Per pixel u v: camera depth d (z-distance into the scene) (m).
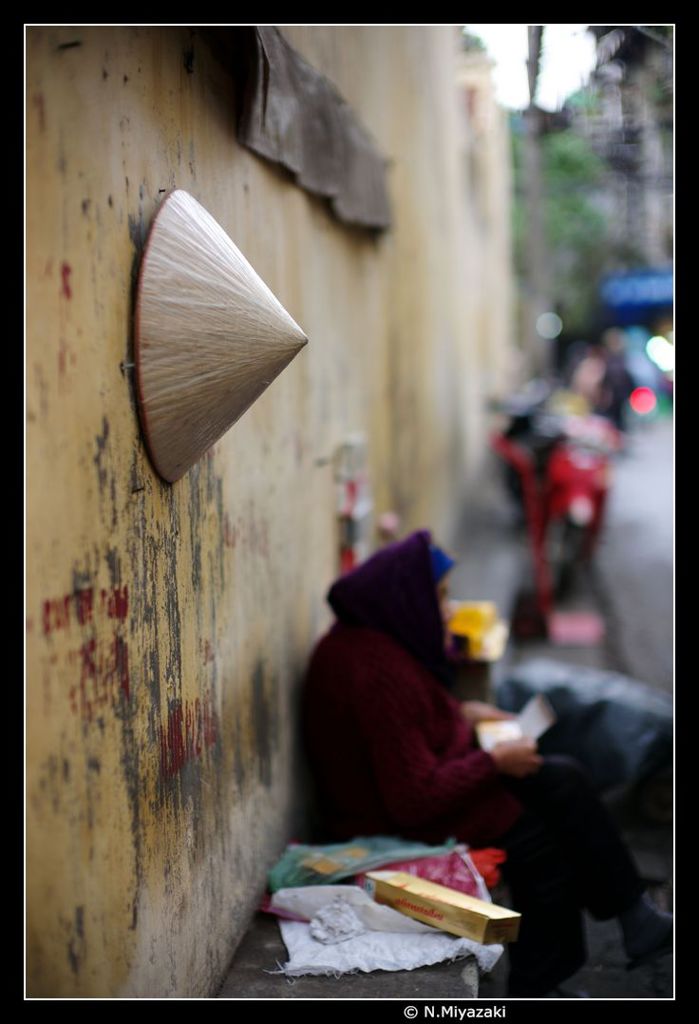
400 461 6.18
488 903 2.69
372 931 2.71
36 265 1.61
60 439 1.68
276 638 3.14
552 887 3.12
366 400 4.98
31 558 1.61
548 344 32.56
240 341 2.11
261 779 2.95
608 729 4.34
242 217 2.77
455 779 3.07
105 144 1.83
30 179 1.60
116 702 1.89
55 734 1.68
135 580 1.97
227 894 2.60
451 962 2.57
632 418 22.02
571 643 7.07
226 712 2.61
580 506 8.03
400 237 6.33
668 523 11.88
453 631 4.30
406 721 3.12
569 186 20.11
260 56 2.64
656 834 4.29
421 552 3.32
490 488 14.85
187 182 2.29
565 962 3.12
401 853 2.96
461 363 11.44
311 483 3.69
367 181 4.57
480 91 11.63
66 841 1.72
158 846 2.10
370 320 5.14
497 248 20.00
